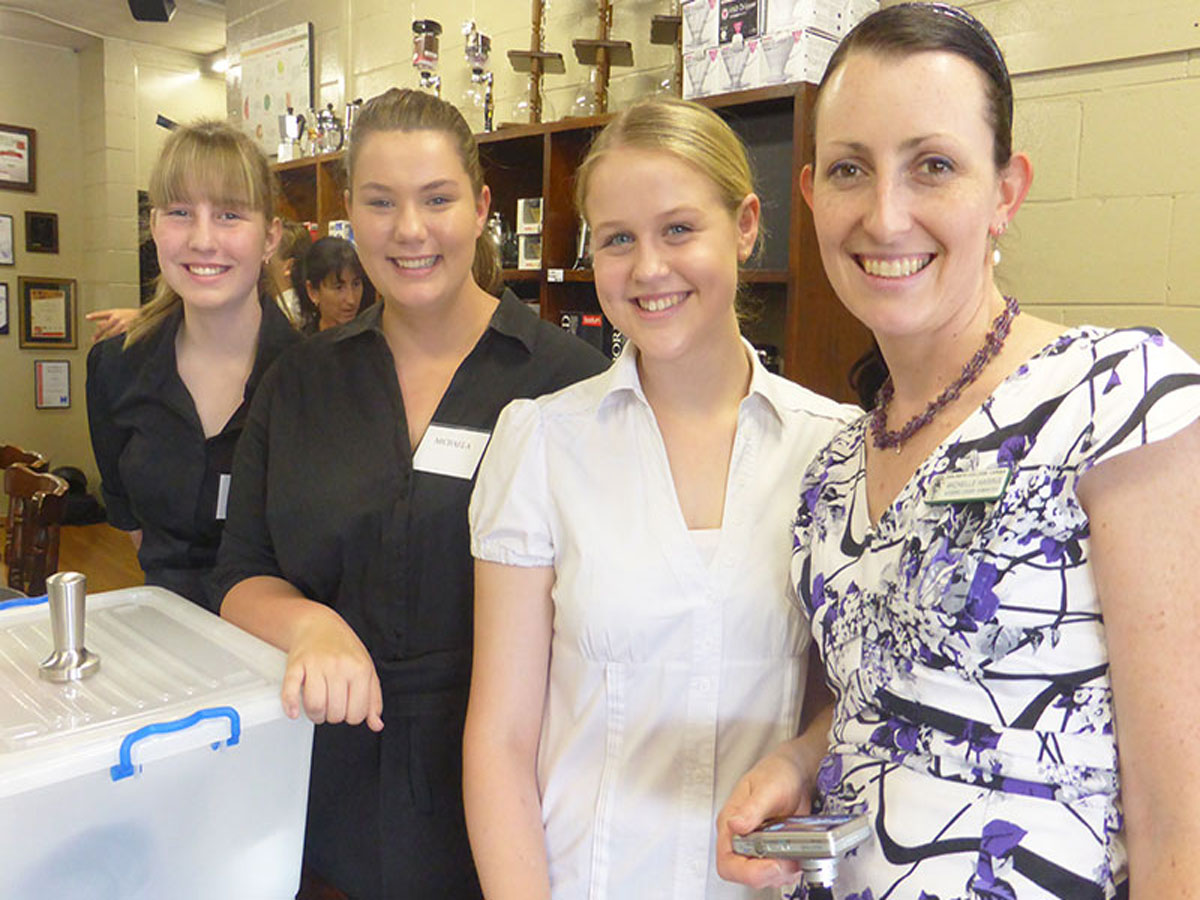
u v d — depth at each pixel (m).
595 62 3.15
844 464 0.95
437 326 1.48
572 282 3.03
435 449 1.43
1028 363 0.77
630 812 1.04
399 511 1.41
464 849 1.42
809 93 2.33
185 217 1.66
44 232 6.74
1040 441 0.72
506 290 1.54
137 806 0.80
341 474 1.44
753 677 1.04
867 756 0.81
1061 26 2.30
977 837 0.72
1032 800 0.71
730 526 1.06
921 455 0.83
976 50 0.76
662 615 1.03
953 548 0.75
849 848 0.73
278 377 1.54
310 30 4.74
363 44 4.49
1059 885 0.69
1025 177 0.81
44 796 0.74
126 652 0.98
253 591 1.38
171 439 1.80
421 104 1.39
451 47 4.03
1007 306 0.82
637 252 1.03
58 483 2.71
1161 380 0.69
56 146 6.72
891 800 0.77
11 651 0.97
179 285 1.68
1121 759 0.70
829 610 0.88
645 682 1.04
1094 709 0.70
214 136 1.66
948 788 0.74
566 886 1.06
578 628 1.05
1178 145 2.17
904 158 0.76
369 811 1.43
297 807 0.93
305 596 1.49
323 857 1.48
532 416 1.12
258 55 5.09
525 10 3.70
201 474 1.80
